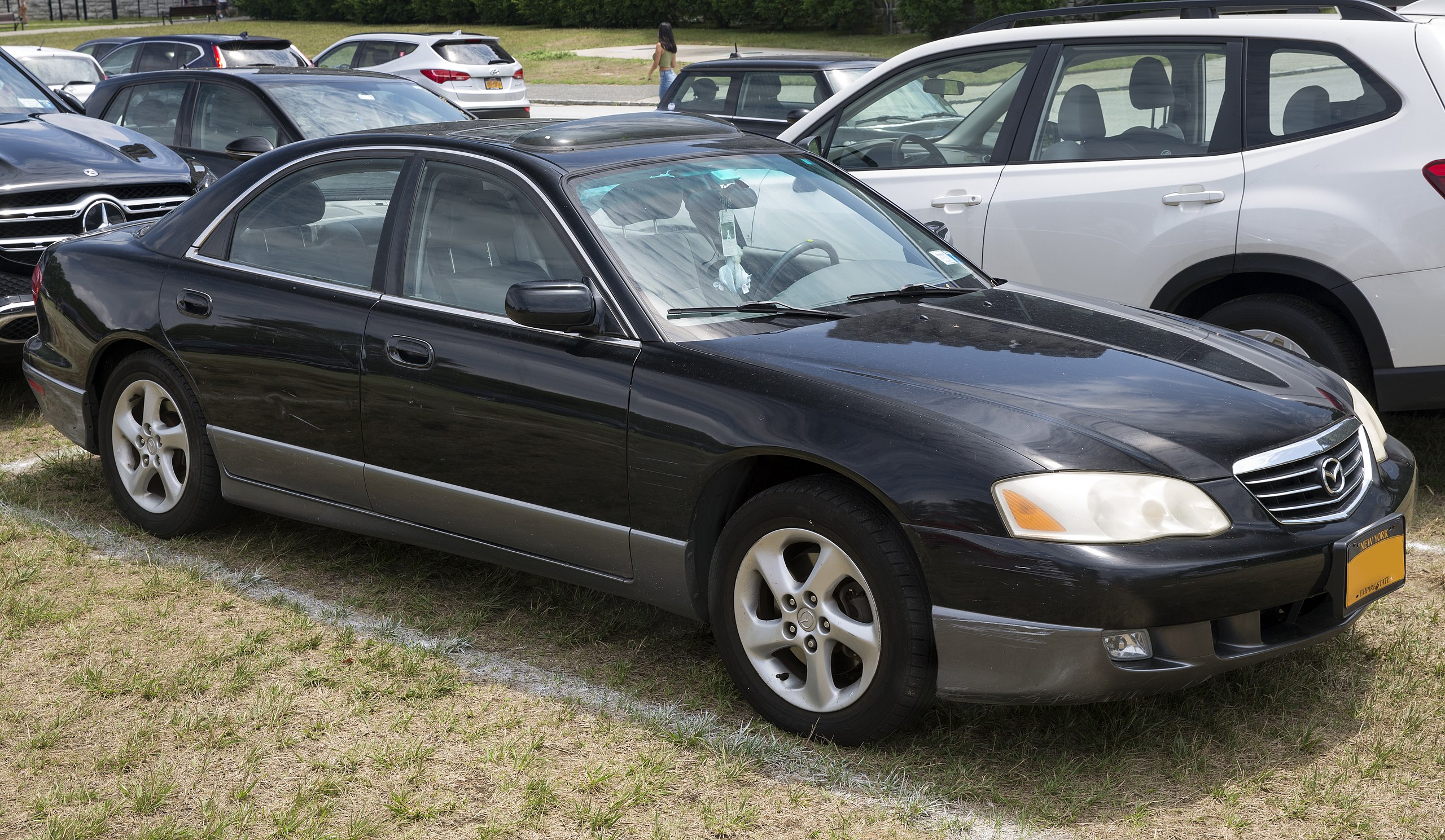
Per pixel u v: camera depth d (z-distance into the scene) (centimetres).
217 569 471
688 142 456
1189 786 329
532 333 391
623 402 368
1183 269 555
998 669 318
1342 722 359
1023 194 595
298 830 312
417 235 425
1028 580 310
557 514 388
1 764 343
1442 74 505
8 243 652
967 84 630
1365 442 371
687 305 385
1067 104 596
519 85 1864
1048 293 450
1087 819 315
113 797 327
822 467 352
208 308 462
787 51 3775
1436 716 361
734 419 349
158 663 397
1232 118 552
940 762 340
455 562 479
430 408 407
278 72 988
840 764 338
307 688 382
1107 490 314
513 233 407
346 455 434
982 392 342
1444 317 502
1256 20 554
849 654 352
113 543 496
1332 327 536
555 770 338
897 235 460
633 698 378
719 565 362
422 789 330
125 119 1014
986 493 316
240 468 469
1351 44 527
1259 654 324
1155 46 574
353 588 458
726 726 361
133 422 503
